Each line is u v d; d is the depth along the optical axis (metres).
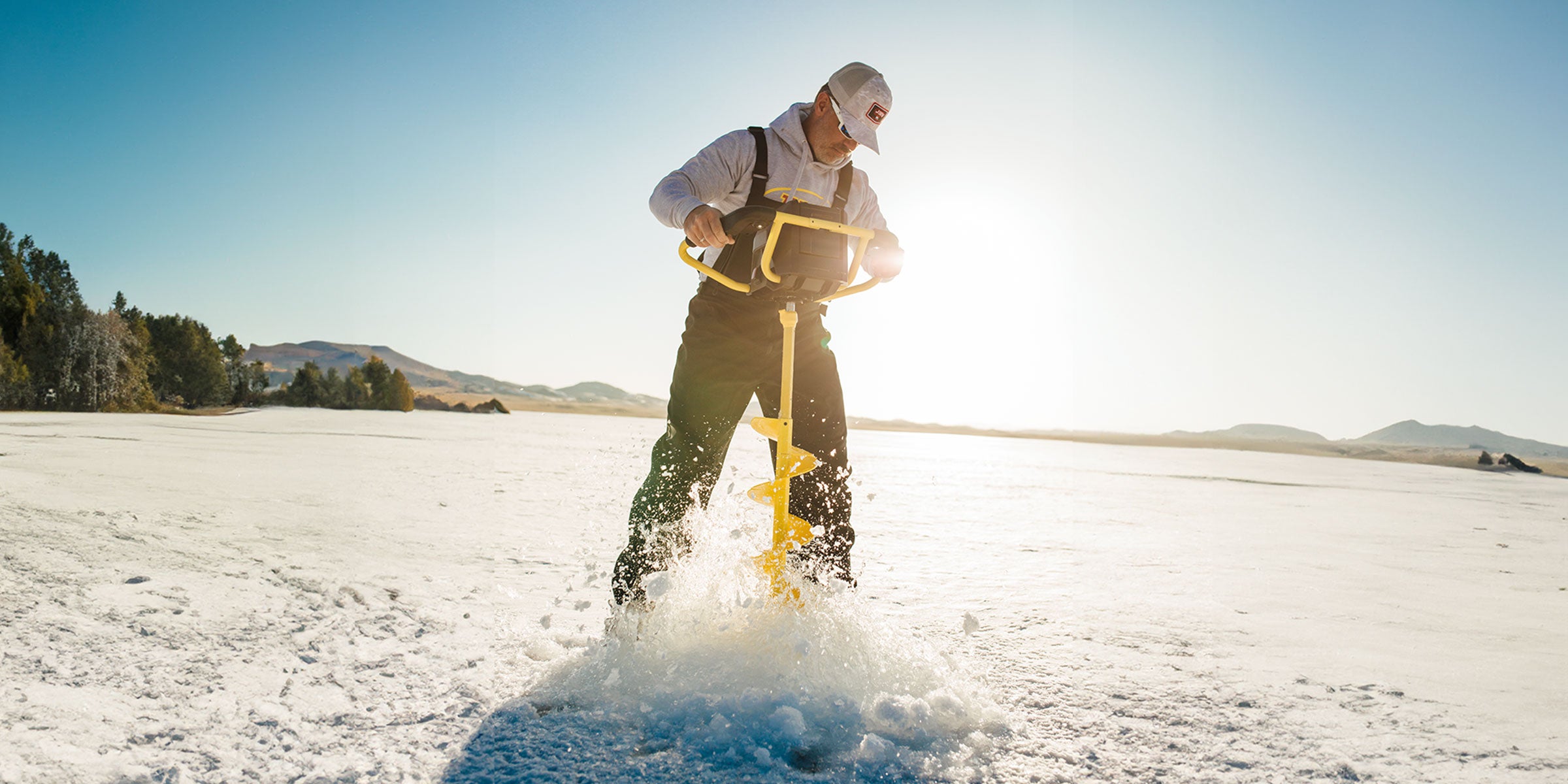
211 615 2.51
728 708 1.82
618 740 1.69
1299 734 1.88
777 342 2.33
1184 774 1.64
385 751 1.61
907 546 4.82
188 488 5.72
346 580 3.11
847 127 2.19
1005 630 2.80
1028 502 7.99
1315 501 9.63
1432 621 3.20
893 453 17.64
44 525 3.79
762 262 2.09
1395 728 1.93
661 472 2.32
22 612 2.39
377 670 2.10
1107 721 1.92
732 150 2.26
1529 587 4.17
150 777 1.45
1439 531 6.88
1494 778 1.66
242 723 1.71
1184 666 2.41
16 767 1.44
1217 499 9.30
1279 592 3.75
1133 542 5.37
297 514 4.84
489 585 3.21
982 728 1.83
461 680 2.04
